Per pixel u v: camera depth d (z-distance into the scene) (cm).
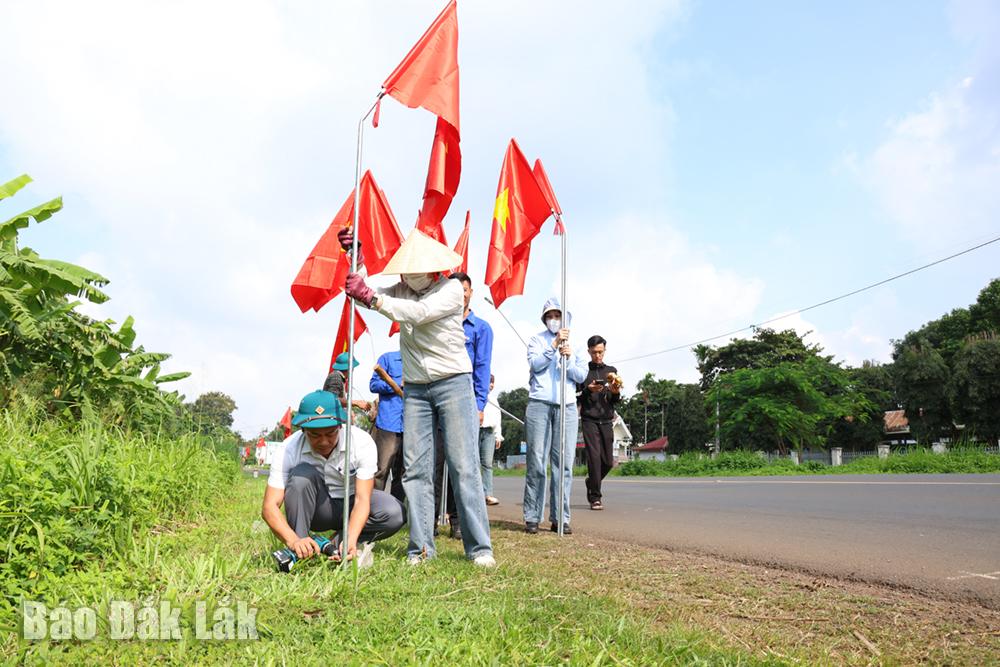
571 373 656
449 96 438
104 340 924
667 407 7375
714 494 1210
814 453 4084
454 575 380
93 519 404
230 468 1209
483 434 870
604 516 809
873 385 5591
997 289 5022
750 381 4356
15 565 332
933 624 322
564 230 684
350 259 404
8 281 805
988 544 545
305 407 405
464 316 560
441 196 461
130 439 752
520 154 650
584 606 321
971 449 2370
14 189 859
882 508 845
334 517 427
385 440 617
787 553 522
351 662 234
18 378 770
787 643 291
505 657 244
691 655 261
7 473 358
